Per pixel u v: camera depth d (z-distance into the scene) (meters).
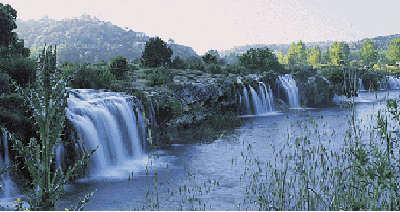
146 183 12.03
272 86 37.44
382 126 4.42
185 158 15.60
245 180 11.73
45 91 2.95
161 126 23.20
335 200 6.21
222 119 26.53
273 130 22.12
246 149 16.77
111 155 15.64
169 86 26.14
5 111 11.38
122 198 10.43
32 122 11.59
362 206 4.34
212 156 15.70
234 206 9.37
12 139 3.04
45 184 3.00
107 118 16.22
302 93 39.06
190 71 36.41
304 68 43.28
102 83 20.78
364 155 4.12
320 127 21.97
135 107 19.12
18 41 32.09
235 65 45.69
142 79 28.17
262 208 8.11
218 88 29.50
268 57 46.31
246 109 32.44
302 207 7.96
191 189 11.16
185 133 21.98
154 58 39.41
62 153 12.71
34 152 3.02
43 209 2.99
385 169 3.98
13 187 10.68
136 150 17.61
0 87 13.97
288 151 15.52
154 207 9.55
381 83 65.69
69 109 14.45
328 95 38.91
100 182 12.32
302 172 9.39
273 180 11.37
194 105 26.88
